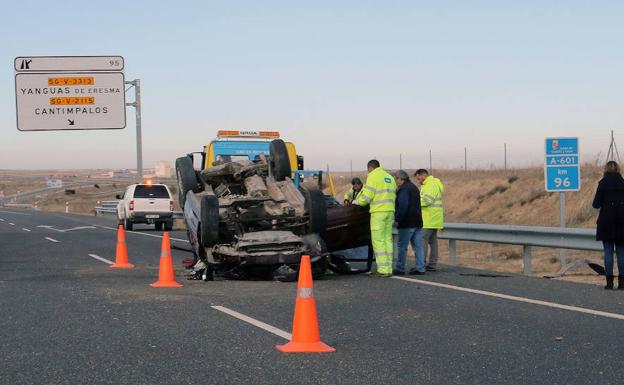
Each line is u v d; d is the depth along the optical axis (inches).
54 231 1171.9
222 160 624.7
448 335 314.8
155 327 333.7
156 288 467.8
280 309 383.2
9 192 6432.1
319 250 500.4
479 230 606.9
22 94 1316.4
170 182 5088.6
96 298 423.2
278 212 521.7
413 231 552.7
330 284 487.8
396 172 559.8
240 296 430.6
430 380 241.3
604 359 269.7
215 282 501.0
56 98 1326.3
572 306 391.2
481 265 681.6
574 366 259.6
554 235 543.8
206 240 493.0
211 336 313.4
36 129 1320.1
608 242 459.8
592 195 1023.0
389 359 271.1
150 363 265.4
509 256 788.6
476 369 255.6
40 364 264.5
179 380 241.9
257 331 324.2
